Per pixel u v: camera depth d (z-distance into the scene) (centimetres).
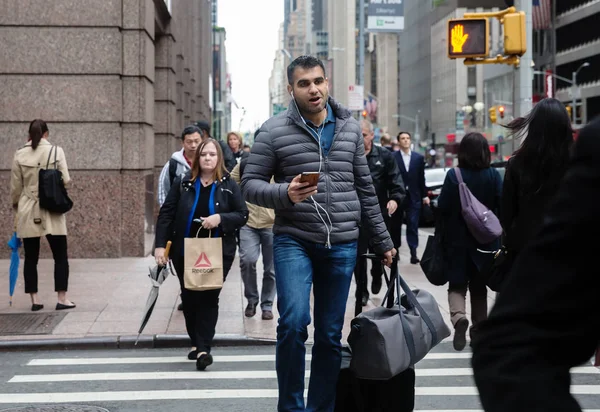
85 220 1547
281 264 522
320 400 517
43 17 1534
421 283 1271
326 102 540
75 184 1544
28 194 1011
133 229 1562
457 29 1502
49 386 718
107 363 803
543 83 8800
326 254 526
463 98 11812
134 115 1552
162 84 2236
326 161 529
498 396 158
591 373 728
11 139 1530
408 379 483
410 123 15075
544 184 588
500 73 9656
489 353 163
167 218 771
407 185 1498
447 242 775
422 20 13938
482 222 746
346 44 15450
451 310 779
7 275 1326
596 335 159
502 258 630
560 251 159
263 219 971
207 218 748
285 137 530
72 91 1539
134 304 1073
